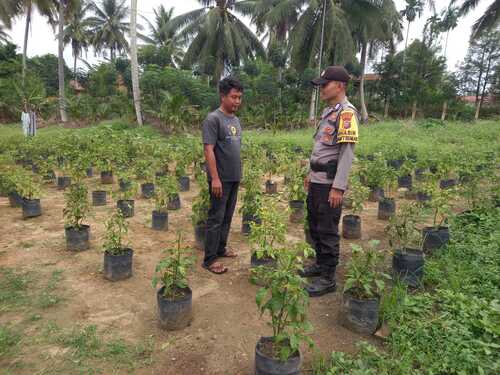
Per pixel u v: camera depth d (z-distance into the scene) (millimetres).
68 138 10555
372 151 11523
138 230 5309
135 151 9898
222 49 26031
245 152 8938
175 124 17781
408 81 29328
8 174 6730
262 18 25984
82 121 24031
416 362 2549
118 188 7832
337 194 3217
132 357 2619
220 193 3756
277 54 25344
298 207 5734
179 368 2537
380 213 5934
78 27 34062
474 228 4832
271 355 2334
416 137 15523
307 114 24094
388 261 4129
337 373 2400
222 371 2518
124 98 24844
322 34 20141
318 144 3432
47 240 4809
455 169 7684
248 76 26516
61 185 7805
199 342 2809
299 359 2303
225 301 3396
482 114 33438
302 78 23078
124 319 3084
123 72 31203
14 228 5285
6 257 4262
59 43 23969
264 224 3840
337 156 3326
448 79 34344
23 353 2625
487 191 6266
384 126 20781
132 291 3539
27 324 2973
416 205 4391
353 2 21609
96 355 2623
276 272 2336
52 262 4137
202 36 25891
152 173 7480
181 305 2918
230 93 3672
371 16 21375
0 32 31844
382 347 2736
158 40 35688
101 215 5973
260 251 2828
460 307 3018
